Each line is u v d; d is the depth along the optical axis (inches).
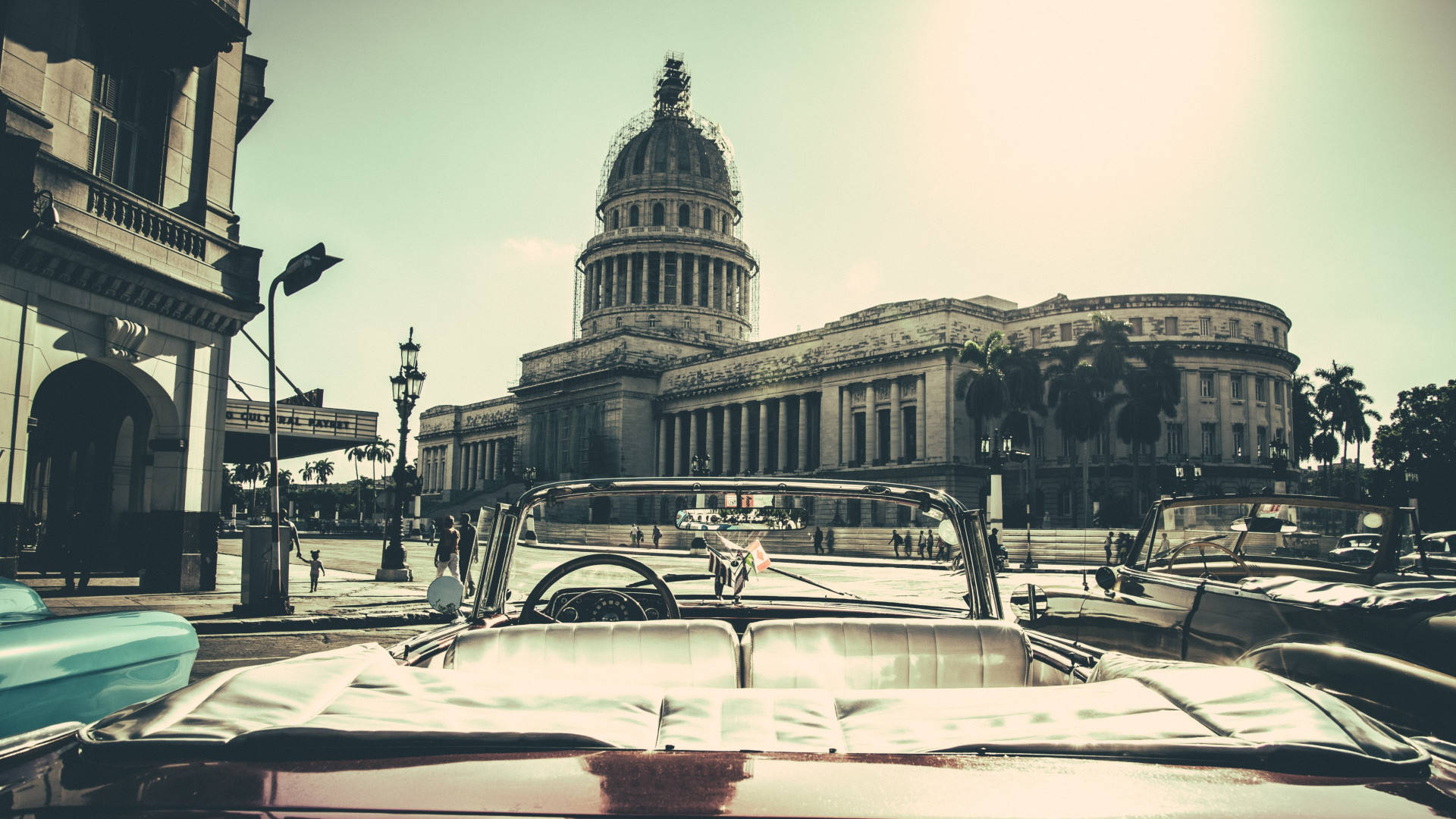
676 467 3326.8
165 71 663.8
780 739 69.7
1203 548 275.0
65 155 578.2
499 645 130.9
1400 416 2603.3
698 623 136.3
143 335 639.1
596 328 3951.8
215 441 716.0
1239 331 2650.1
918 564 167.0
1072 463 2370.8
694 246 3912.4
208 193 700.0
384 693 77.9
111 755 65.0
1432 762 66.7
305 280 608.4
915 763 62.9
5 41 532.7
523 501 160.1
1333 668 183.2
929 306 2596.0
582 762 63.1
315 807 55.5
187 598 653.9
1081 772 61.3
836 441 2805.1
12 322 542.6
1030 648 134.2
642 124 4315.9
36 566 776.3
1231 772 62.2
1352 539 253.3
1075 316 2664.9
